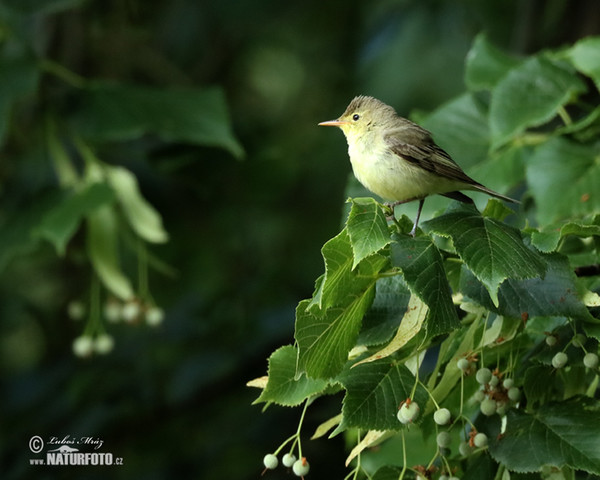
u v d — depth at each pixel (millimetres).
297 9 16125
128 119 10367
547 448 5527
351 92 16516
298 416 11922
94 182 9992
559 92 8609
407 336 5539
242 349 12445
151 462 12258
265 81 17062
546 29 13086
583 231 5918
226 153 12109
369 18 16141
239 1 15695
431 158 7859
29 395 12977
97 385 12938
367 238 5285
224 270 14188
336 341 5590
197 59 16422
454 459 6109
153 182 12320
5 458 12289
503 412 5789
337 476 11305
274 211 14656
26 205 10570
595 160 8438
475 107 9266
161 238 10383
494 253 5484
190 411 12523
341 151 16125
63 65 13484
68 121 10469
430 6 15594
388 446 7895
